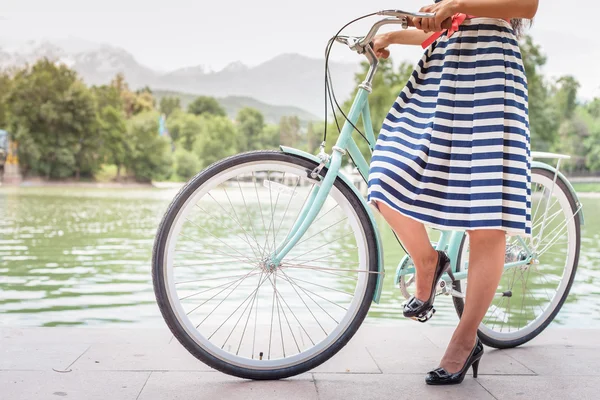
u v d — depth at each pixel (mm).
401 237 1750
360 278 1832
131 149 73438
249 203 20141
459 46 1706
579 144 67312
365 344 2139
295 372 1796
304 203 1834
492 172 1641
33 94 68562
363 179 1882
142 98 99438
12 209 19938
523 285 2264
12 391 1620
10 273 6043
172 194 38875
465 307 1765
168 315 1732
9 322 3670
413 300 1819
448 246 1954
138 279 5633
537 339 2264
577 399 1652
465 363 1756
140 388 1671
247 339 2127
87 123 70312
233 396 1633
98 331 2227
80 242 9609
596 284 5227
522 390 1714
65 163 69188
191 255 6188
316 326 2438
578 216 2211
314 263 4203
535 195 2184
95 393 1625
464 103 1682
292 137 97500
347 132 1828
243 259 1817
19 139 67812
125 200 28594
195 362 1906
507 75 1681
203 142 88125
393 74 50594
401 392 1687
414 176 1677
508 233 1729
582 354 2064
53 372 1772
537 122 65562
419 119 1734
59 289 5008
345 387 1719
